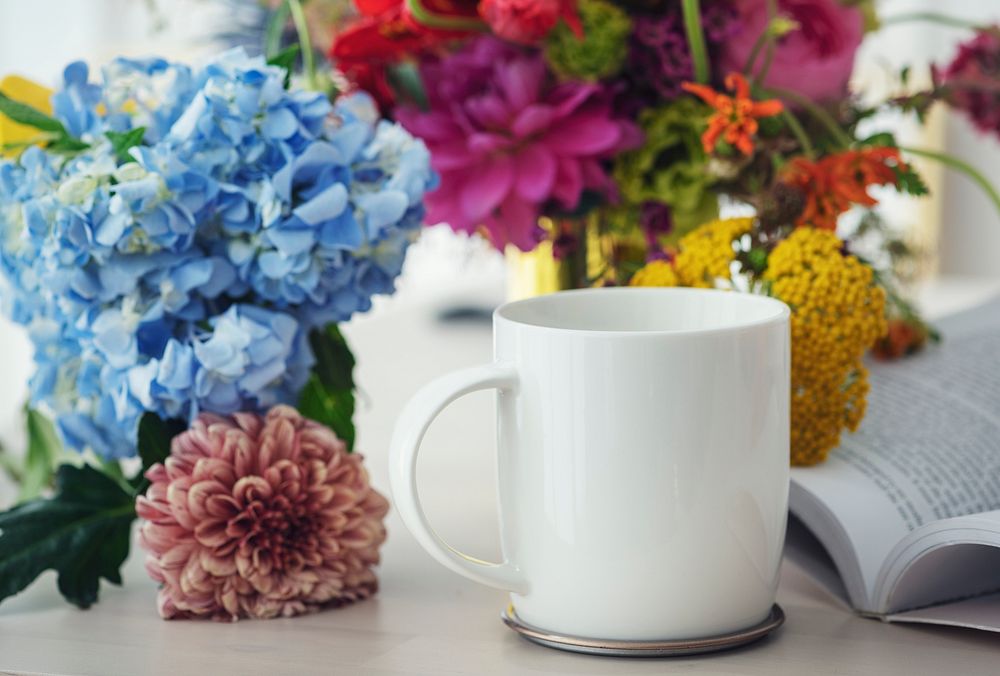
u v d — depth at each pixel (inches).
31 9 76.5
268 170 29.0
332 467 29.1
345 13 35.1
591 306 28.8
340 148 29.6
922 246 39.2
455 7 32.9
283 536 28.9
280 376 30.3
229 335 28.9
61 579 29.5
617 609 26.9
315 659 27.3
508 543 27.5
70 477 30.1
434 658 27.3
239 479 28.6
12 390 80.4
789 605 29.1
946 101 35.7
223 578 28.7
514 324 27.0
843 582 29.0
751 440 26.8
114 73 29.6
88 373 29.9
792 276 30.0
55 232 28.5
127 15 70.6
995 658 27.0
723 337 26.5
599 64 32.4
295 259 29.0
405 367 47.6
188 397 29.2
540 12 31.0
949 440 31.7
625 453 26.5
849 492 29.5
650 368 26.3
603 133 32.0
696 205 33.1
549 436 26.7
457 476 35.7
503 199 32.7
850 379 31.8
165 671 27.1
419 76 33.4
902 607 28.2
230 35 35.5
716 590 26.9
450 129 32.7
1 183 29.5
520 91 32.1
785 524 27.6
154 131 29.1
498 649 27.5
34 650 27.9
